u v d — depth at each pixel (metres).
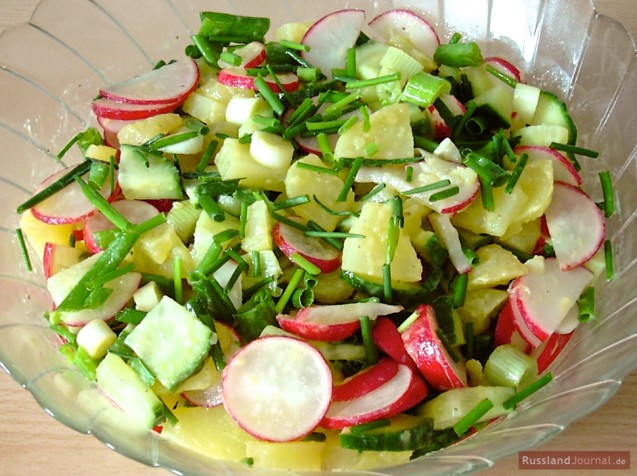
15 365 0.18
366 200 0.20
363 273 0.19
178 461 0.17
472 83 0.25
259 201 0.19
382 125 0.21
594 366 0.18
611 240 0.22
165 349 0.18
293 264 0.19
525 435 0.17
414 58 0.24
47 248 0.21
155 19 0.27
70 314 0.19
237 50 0.24
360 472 0.17
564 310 0.20
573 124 0.24
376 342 0.18
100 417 0.18
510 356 0.19
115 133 0.23
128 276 0.19
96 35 0.26
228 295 0.19
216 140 0.22
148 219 0.20
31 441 0.20
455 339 0.19
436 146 0.21
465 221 0.20
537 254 0.21
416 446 0.17
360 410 0.17
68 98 0.25
